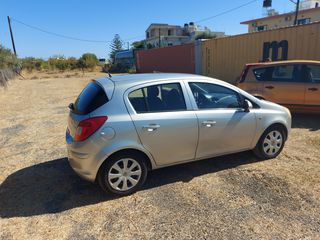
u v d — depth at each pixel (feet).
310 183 13.12
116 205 11.80
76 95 50.11
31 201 12.30
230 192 12.57
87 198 12.41
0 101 43.80
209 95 13.84
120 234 10.00
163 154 12.75
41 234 10.09
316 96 23.06
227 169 14.92
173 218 10.81
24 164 16.55
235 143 14.55
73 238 9.84
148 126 12.01
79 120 11.70
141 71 96.02
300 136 20.10
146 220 10.75
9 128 25.80
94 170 11.62
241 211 11.13
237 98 14.57
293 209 11.18
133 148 11.93
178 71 67.92
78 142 11.51
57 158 17.35
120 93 11.95
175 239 9.65
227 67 46.91
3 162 17.02
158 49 78.13
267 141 15.71
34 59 159.94
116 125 11.50
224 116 13.82
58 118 29.50
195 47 57.72
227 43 46.29
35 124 27.07
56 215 11.22
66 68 162.91
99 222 10.71
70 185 13.67
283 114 15.83
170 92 12.85
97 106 11.73
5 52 101.91
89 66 165.99
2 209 11.73
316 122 23.66
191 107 13.12
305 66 23.45
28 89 64.34
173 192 12.73
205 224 10.39
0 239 9.84
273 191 12.55
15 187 13.64
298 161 15.69
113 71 158.71
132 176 12.46
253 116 14.70
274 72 24.29
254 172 14.44
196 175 14.34
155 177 14.21
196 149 13.46
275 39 36.32
